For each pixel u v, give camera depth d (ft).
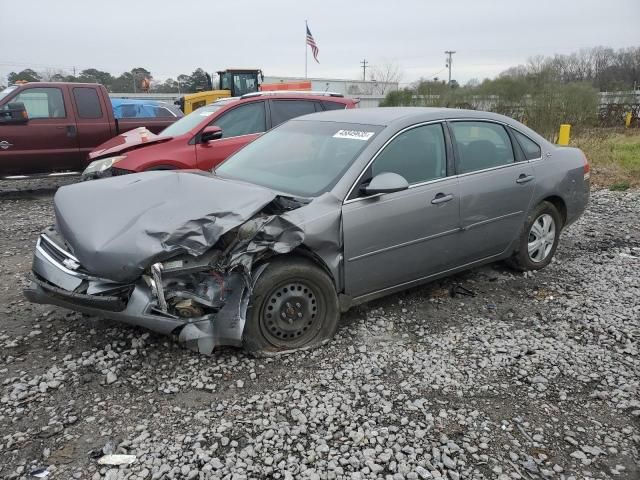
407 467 9.14
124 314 11.50
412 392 11.35
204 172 16.20
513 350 13.16
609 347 13.48
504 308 15.74
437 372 12.17
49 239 13.12
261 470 9.04
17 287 17.04
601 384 11.84
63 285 11.96
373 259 13.78
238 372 11.98
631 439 10.09
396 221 13.96
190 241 11.25
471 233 15.90
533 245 18.28
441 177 15.16
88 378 11.57
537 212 17.94
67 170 34.86
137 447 9.54
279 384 11.57
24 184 39.37
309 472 8.97
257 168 15.55
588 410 10.94
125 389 11.30
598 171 43.57
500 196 16.44
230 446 9.62
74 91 34.32
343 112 17.03
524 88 75.51
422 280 15.39
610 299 16.39
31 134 32.83
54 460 9.22
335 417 10.44
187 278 11.82
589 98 68.49
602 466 9.38
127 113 53.06
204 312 12.03
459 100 85.35
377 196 13.66
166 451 9.44
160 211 11.91
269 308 12.41
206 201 12.29
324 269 13.10
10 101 32.71
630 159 48.57
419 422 10.37
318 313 13.08
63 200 13.28
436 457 9.40
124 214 12.05
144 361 12.32
